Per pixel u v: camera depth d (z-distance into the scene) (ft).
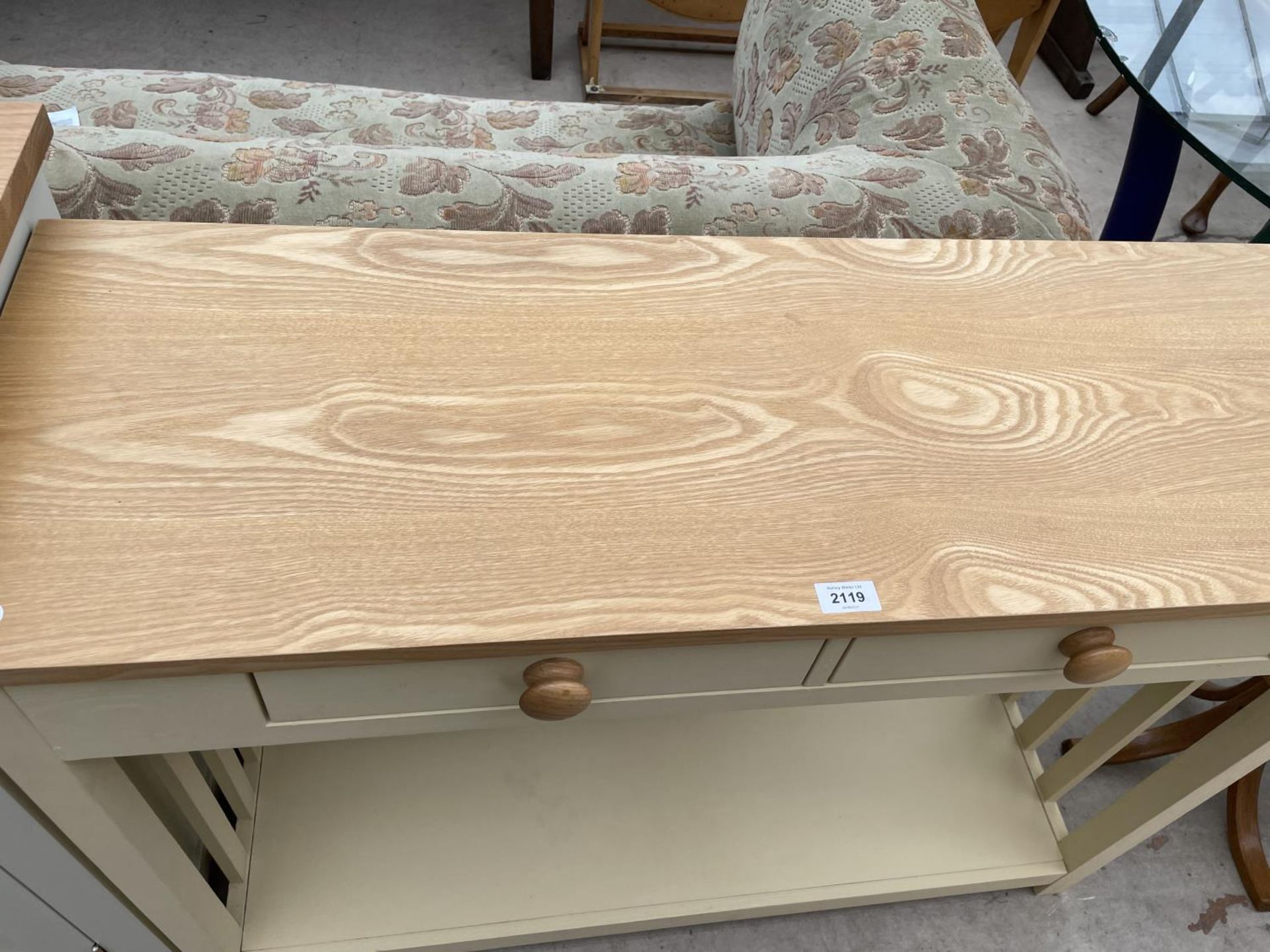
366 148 2.98
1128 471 2.31
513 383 2.25
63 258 2.32
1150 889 4.36
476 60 8.00
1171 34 5.06
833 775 4.20
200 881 3.04
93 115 4.39
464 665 2.00
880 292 2.65
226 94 4.61
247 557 1.86
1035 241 2.91
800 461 2.20
